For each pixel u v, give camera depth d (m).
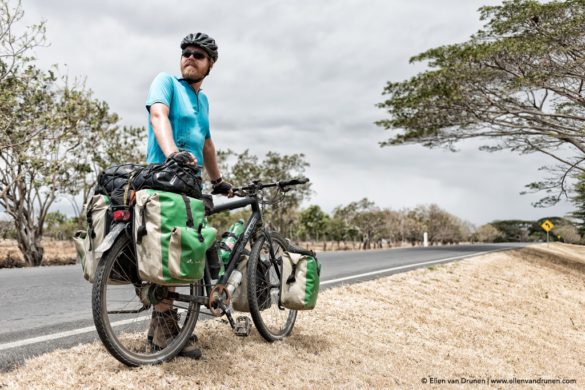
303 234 64.62
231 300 3.48
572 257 25.41
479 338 5.91
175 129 3.02
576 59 15.50
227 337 3.74
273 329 4.11
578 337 7.81
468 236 87.62
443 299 7.86
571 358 6.22
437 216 72.56
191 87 3.21
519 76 16.98
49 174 18.09
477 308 7.85
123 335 3.35
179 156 2.63
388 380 3.57
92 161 20.78
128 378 2.68
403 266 11.97
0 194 17.95
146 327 3.42
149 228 2.49
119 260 2.73
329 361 3.69
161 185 2.58
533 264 18.25
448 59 18.23
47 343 3.62
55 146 17.73
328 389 3.14
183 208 2.58
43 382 2.60
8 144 16.89
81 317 4.85
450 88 17.91
